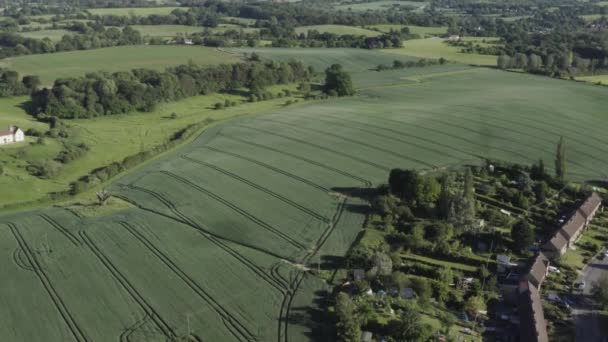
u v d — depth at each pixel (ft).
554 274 292.40
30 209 371.97
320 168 444.55
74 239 323.78
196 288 275.18
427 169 443.32
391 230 330.54
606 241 331.36
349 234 331.98
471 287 277.23
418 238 313.32
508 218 348.59
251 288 275.80
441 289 266.98
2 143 467.93
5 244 317.01
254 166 448.65
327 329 243.40
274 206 373.40
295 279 283.38
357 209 367.66
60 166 433.89
